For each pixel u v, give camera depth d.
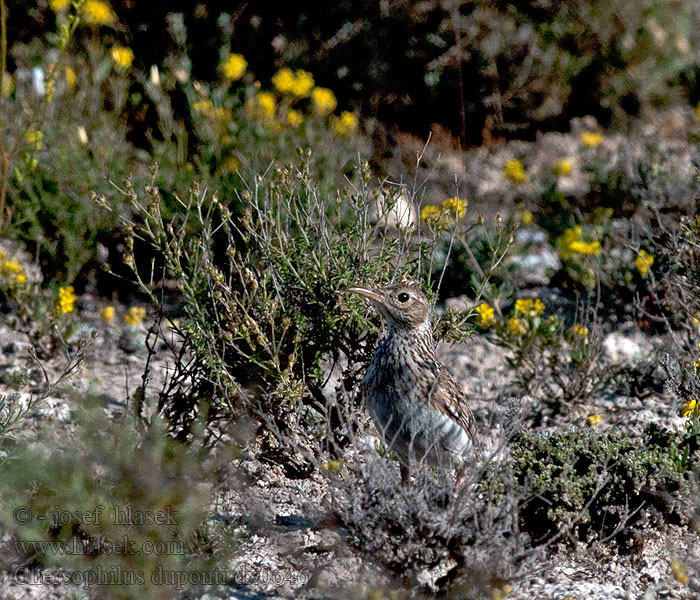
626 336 13.37
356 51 19.39
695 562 8.01
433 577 7.77
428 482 7.62
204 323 9.20
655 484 8.23
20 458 7.91
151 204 9.59
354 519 7.46
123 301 14.21
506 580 7.20
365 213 9.96
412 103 19.56
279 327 9.38
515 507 7.32
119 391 11.23
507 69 19.70
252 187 13.76
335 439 9.59
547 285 15.14
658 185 15.61
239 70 16.91
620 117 20.28
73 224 14.08
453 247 14.80
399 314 8.52
